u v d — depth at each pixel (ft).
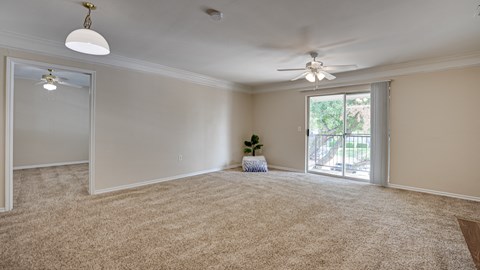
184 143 16.83
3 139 9.91
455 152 12.26
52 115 20.93
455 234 7.97
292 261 6.34
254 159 19.34
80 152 22.61
